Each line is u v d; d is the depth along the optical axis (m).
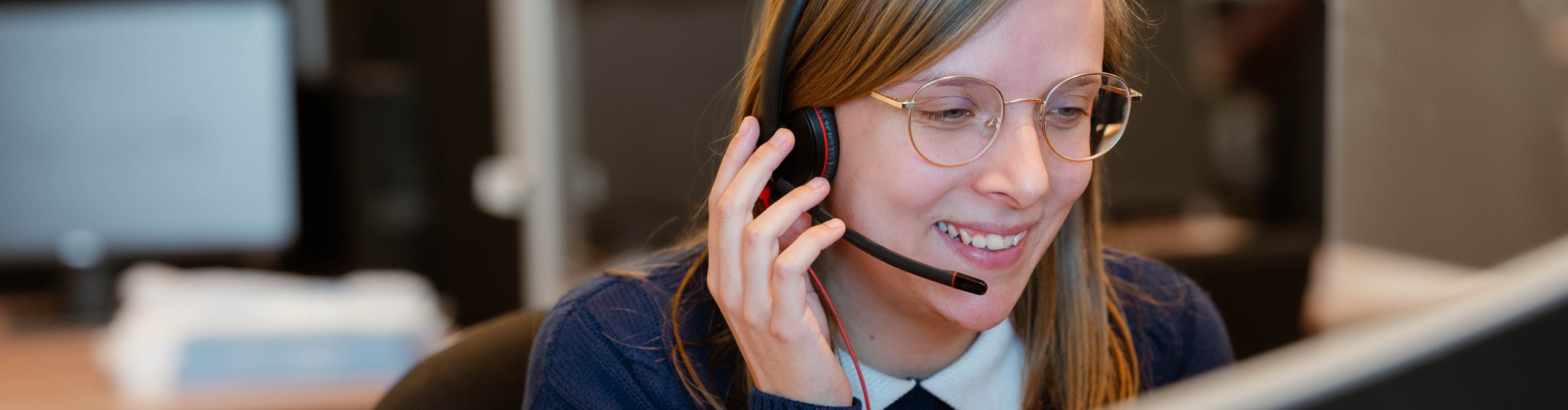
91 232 1.92
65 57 1.89
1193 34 1.88
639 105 1.88
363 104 2.14
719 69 1.88
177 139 1.93
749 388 0.88
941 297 0.82
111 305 1.98
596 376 0.90
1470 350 0.32
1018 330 0.97
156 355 1.58
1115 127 0.83
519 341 1.02
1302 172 1.77
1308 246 1.54
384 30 2.40
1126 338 1.01
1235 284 1.52
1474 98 1.66
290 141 1.97
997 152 0.76
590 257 1.90
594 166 1.88
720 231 0.81
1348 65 1.71
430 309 1.78
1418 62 1.67
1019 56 0.74
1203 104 1.90
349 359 1.63
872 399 0.90
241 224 1.97
